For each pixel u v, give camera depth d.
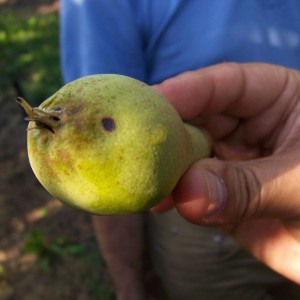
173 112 0.10
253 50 0.19
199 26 0.19
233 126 0.16
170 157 0.10
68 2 0.19
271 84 0.16
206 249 0.23
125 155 0.09
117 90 0.10
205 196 0.11
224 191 0.12
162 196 0.10
